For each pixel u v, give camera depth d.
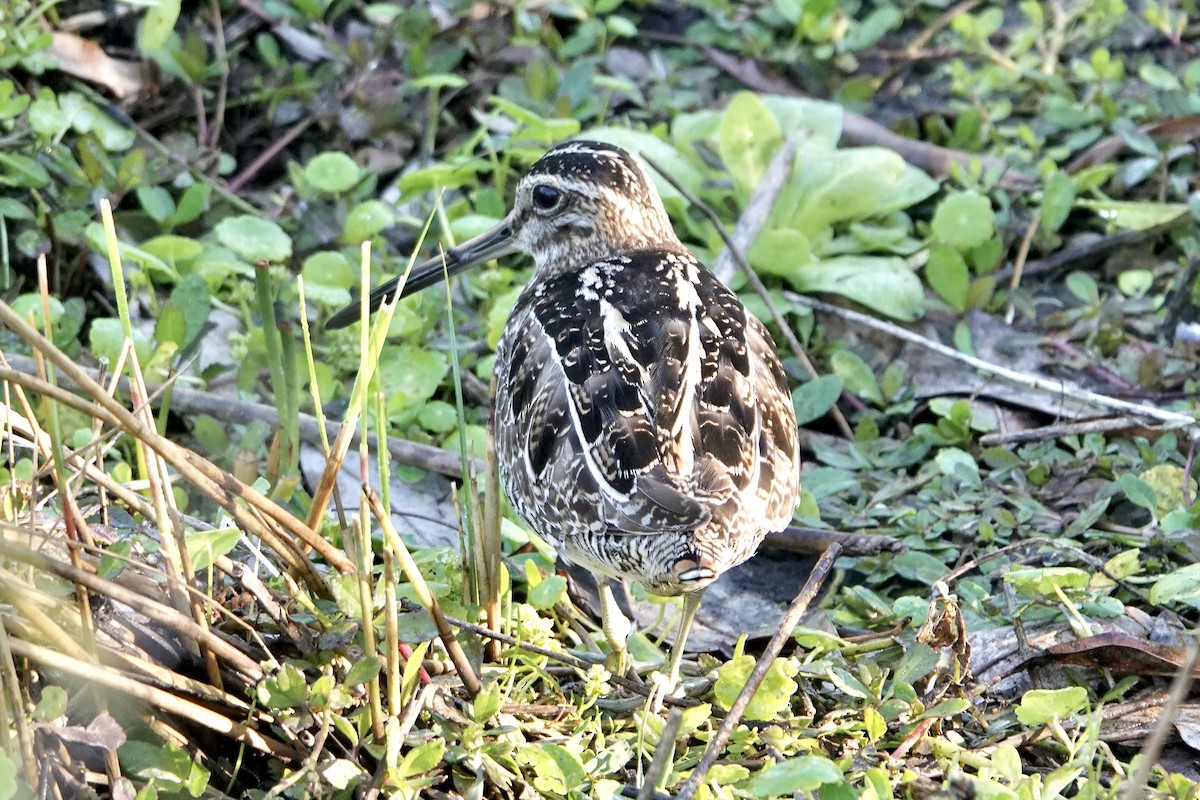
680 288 9.71
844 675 9.05
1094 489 11.50
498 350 10.46
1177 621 9.86
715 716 9.20
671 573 8.23
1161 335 13.23
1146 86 15.64
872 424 12.30
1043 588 9.80
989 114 15.35
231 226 12.77
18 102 13.01
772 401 9.37
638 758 8.51
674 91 15.53
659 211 11.59
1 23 13.52
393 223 13.90
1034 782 7.99
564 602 10.20
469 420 12.28
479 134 14.07
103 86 14.10
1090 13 16.22
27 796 7.29
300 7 15.27
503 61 15.42
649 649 9.89
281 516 8.20
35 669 7.91
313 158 14.06
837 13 16.02
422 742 8.28
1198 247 13.62
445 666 8.88
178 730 8.11
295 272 13.64
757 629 10.41
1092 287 13.30
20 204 12.70
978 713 9.18
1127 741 9.00
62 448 8.38
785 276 13.53
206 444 11.30
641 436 8.59
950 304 13.41
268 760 8.27
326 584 8.87
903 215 14.26
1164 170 14.42
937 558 11.01
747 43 15.95
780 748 8.63
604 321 9.33
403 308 12.78
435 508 11.30
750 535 8.72
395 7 15.40
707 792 7.99
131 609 8.27
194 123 14.53
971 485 11.38
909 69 16.16
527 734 8.94
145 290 12.90
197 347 11.73
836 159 13.85
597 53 15.85
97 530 8.64
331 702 8.08
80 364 11.86
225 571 8.55
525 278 13.66
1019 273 13.81
